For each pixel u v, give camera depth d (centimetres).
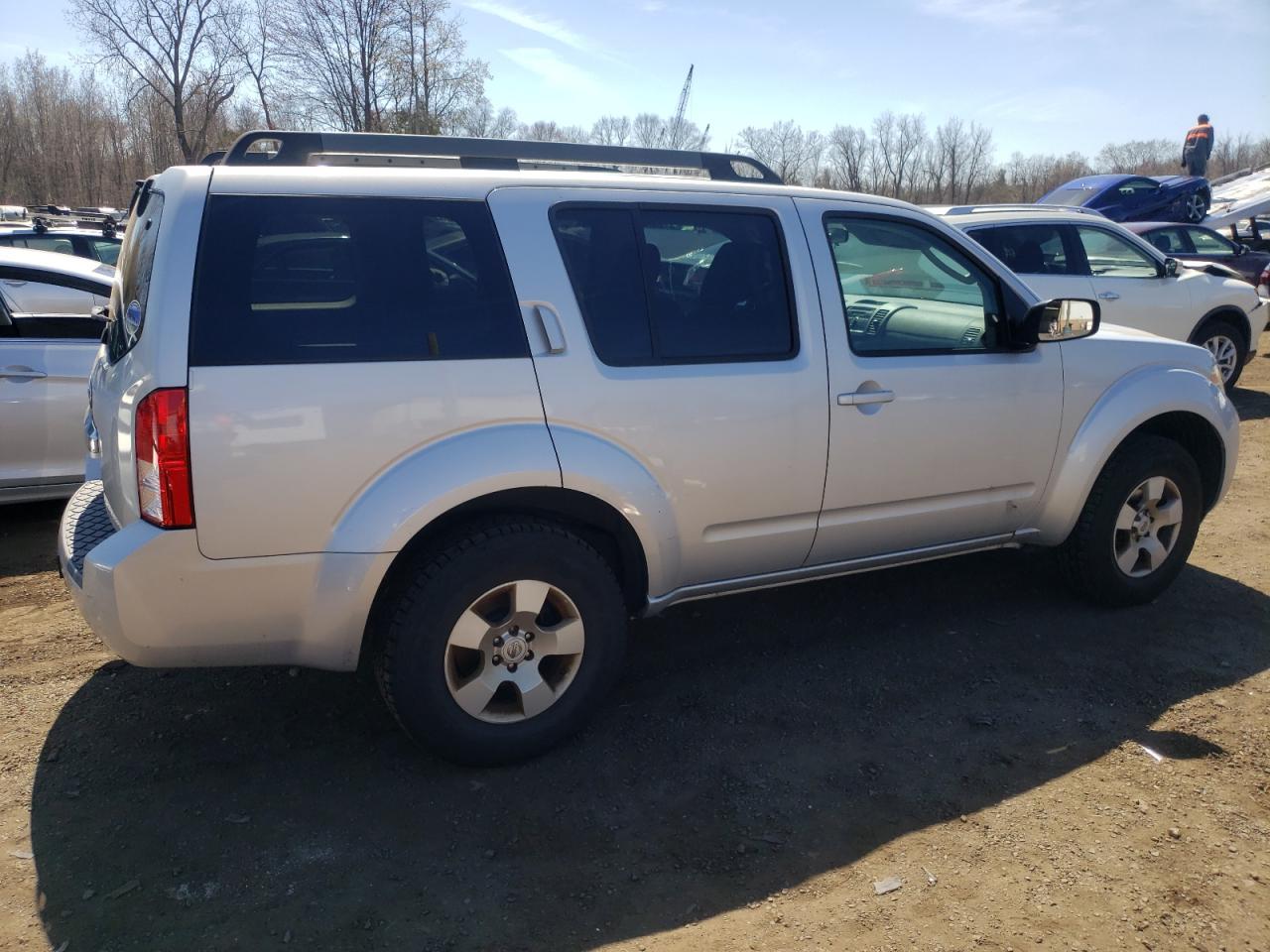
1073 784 317
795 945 248
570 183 329
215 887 267
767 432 347
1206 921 256
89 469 369
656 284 335
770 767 328
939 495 392
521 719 322
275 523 280
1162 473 439
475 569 302
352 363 286
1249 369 1124
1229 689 379
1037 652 411
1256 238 1772
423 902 262
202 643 285
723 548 354
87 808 301
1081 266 822
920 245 393
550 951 246
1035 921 256
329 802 305
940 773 325
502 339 306
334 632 293
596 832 293
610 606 329
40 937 247
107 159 4916
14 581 493
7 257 607
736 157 389
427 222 304
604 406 317
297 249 288
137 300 293
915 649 414
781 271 358
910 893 267
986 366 392
